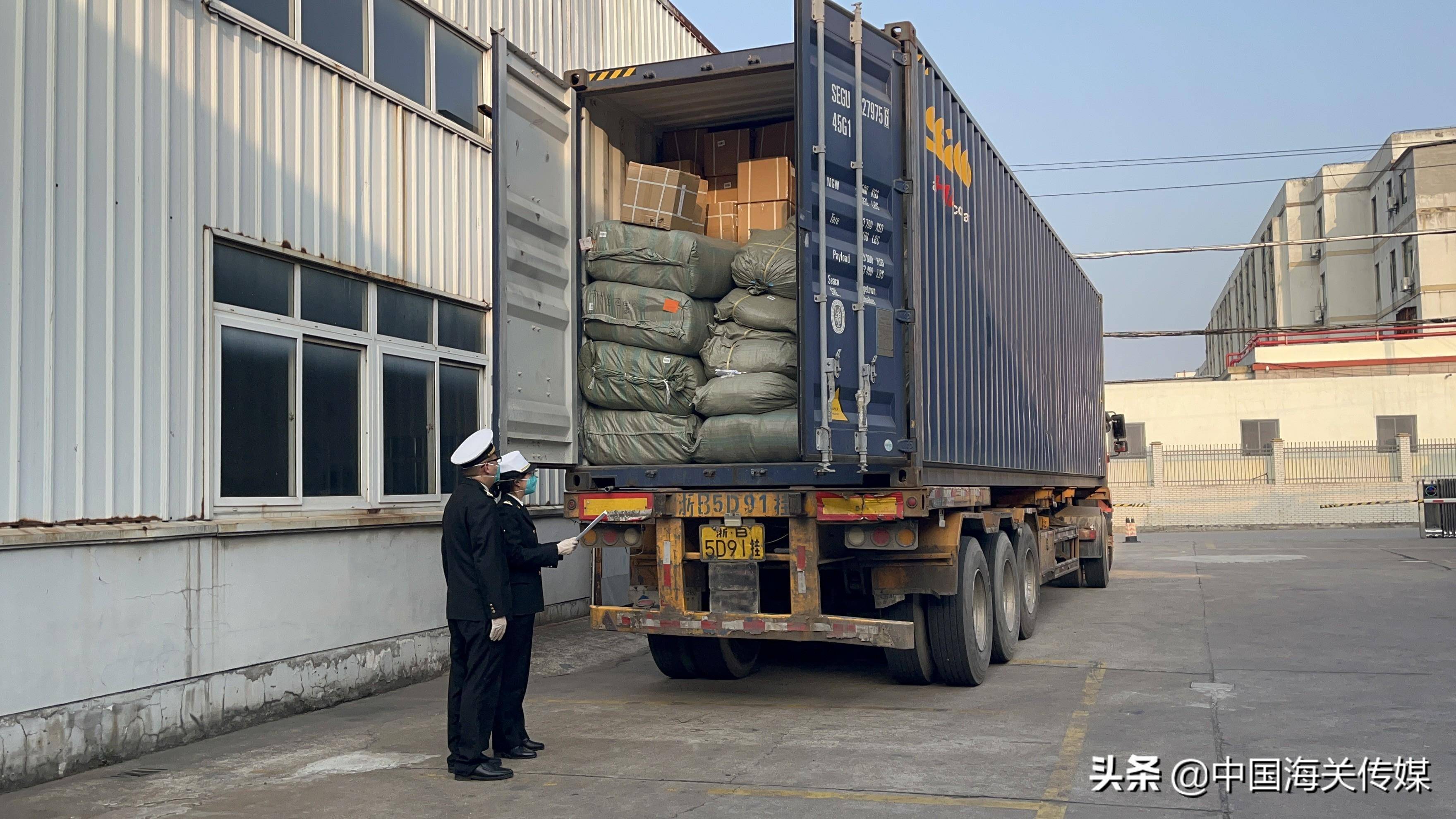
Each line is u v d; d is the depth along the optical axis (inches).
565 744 258.8
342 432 339.3
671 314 293.3
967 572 312.8
